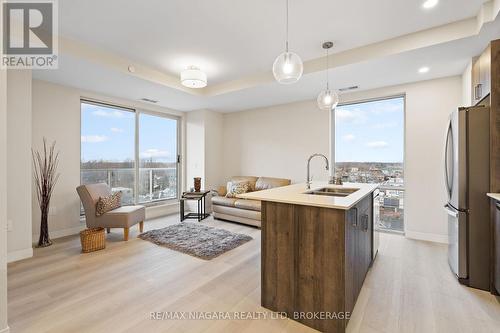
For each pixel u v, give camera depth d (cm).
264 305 195
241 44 289
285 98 459
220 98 459
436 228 350
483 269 220
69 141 385
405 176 371
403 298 206
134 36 271
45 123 358
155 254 304
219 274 251
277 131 512
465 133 230
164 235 375
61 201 375
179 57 324
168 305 196
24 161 291
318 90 406
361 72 327
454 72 326
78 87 389
